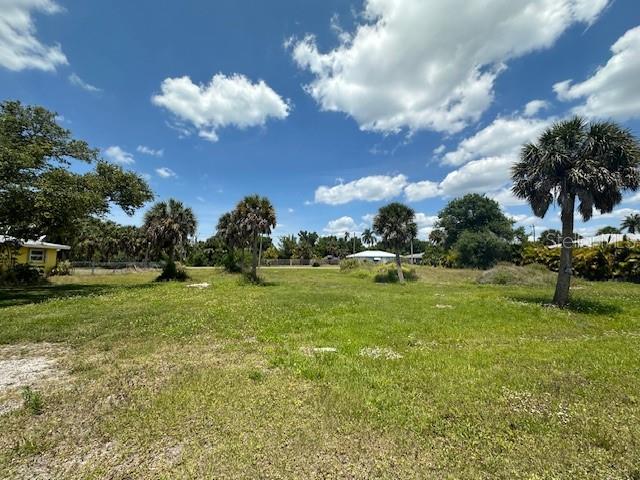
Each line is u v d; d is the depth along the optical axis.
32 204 15.02
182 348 6.84
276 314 10.57
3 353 6.51
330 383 4.78
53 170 15.62
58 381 5.00
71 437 3.38
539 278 23.88
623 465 2.86
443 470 2.82
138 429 3.49
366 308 11.83
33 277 23.34
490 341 7.68
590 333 8.65
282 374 5.19
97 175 18.66
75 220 18.36
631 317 10.43
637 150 11.53
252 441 3.23
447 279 28.75
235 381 4.84
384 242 27.08
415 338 7.82
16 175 13.91
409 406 4.02
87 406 4.07
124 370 5.42
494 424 3.60
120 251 59.28
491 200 55.00
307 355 6.29
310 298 14.55
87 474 2.79
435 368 5.52
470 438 3.32
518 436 3.36
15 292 16.95
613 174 11.65
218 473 2.77
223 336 7.80
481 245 42.06
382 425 3.56
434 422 3.64
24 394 4.35
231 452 3.06
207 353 6.47
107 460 2.99
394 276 27.89
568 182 12.45
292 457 2.99
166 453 3.08
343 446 3.17
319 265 64.25
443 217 58.22
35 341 7.33
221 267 41.22
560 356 6.25
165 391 4.48
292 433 3.39
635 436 3.32
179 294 16.03
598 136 11.84
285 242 79.94
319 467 2.85
